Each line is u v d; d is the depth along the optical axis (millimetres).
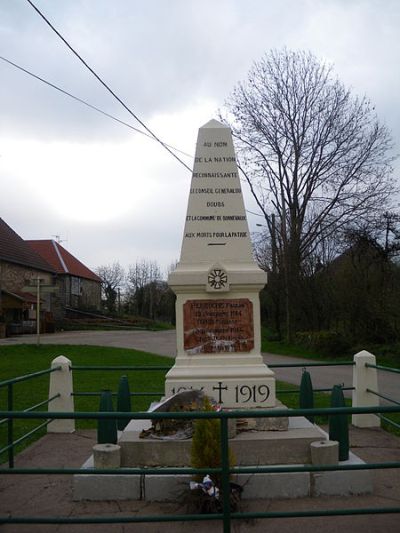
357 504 5102
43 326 43188
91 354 23609
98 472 4023
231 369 6539
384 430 8688
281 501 5207
